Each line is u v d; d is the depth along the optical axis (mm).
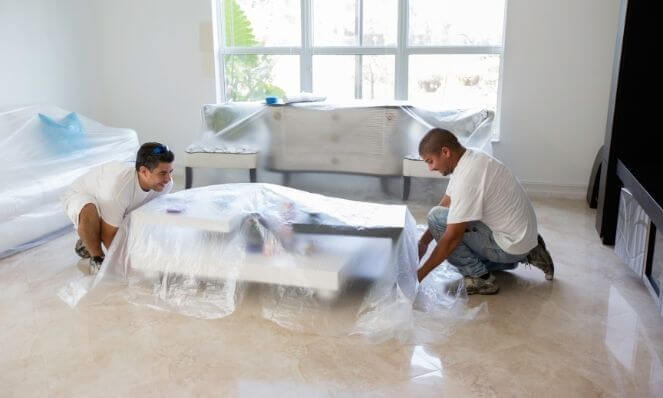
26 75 4250
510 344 2137
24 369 1982
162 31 4781
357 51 4602
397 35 4488
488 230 2477
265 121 4121
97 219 2588
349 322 2252
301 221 2408
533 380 1907
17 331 2246
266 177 4195
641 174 2631
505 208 2379
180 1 4688
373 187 4055
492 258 2553
